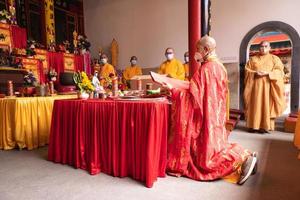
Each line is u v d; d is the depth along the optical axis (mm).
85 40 7805
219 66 2217
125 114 2199
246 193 1914
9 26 5801
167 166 2270
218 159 2143
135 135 2162
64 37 7867
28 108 3270
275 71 4324
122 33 7828
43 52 6457
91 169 2340
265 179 2191
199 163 2188
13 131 3273
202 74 2145
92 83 2922
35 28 6996
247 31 5805
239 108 6000
